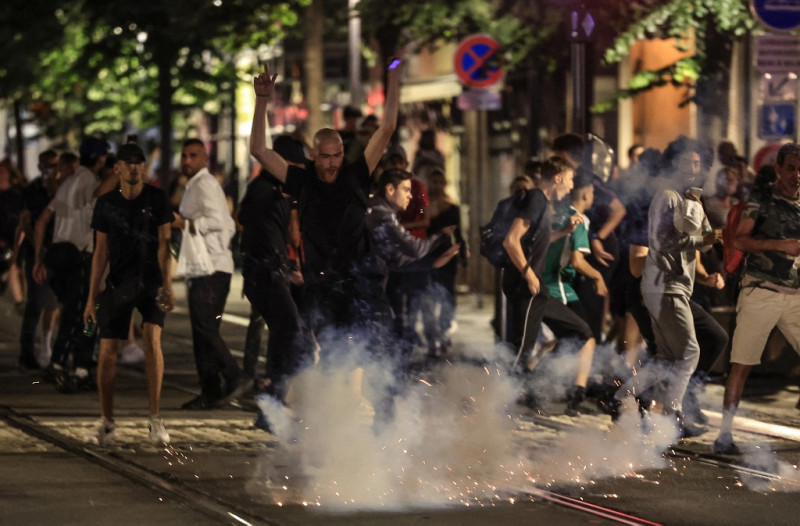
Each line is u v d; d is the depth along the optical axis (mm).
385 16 26031
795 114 18641
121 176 13031
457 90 34938
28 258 18734
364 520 10031
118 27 32156
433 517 10141
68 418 14500
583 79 19438
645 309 14484
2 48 34219
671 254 13609
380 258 12703
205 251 15172
